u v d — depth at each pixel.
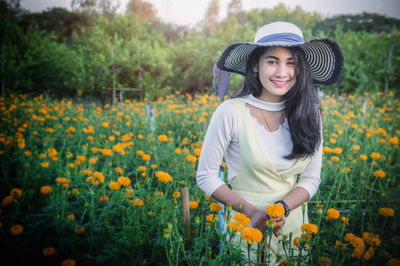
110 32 16.70
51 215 2.09
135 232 1.90
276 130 1.41
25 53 14.05
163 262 1.76
